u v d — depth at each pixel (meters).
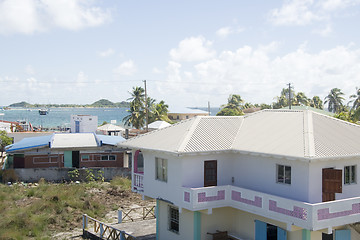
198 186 20.06
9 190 35.31
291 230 16.52
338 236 17.55
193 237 20.45
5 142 57.75
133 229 26.48
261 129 21.42
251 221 20.05
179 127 23.20
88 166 46.16
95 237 24.77
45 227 26.80
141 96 77.56
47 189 36.12
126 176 43.69
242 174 20.58
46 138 49.47
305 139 18.08
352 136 20.19
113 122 94.81
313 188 17.02
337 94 96.75
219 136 21.36
